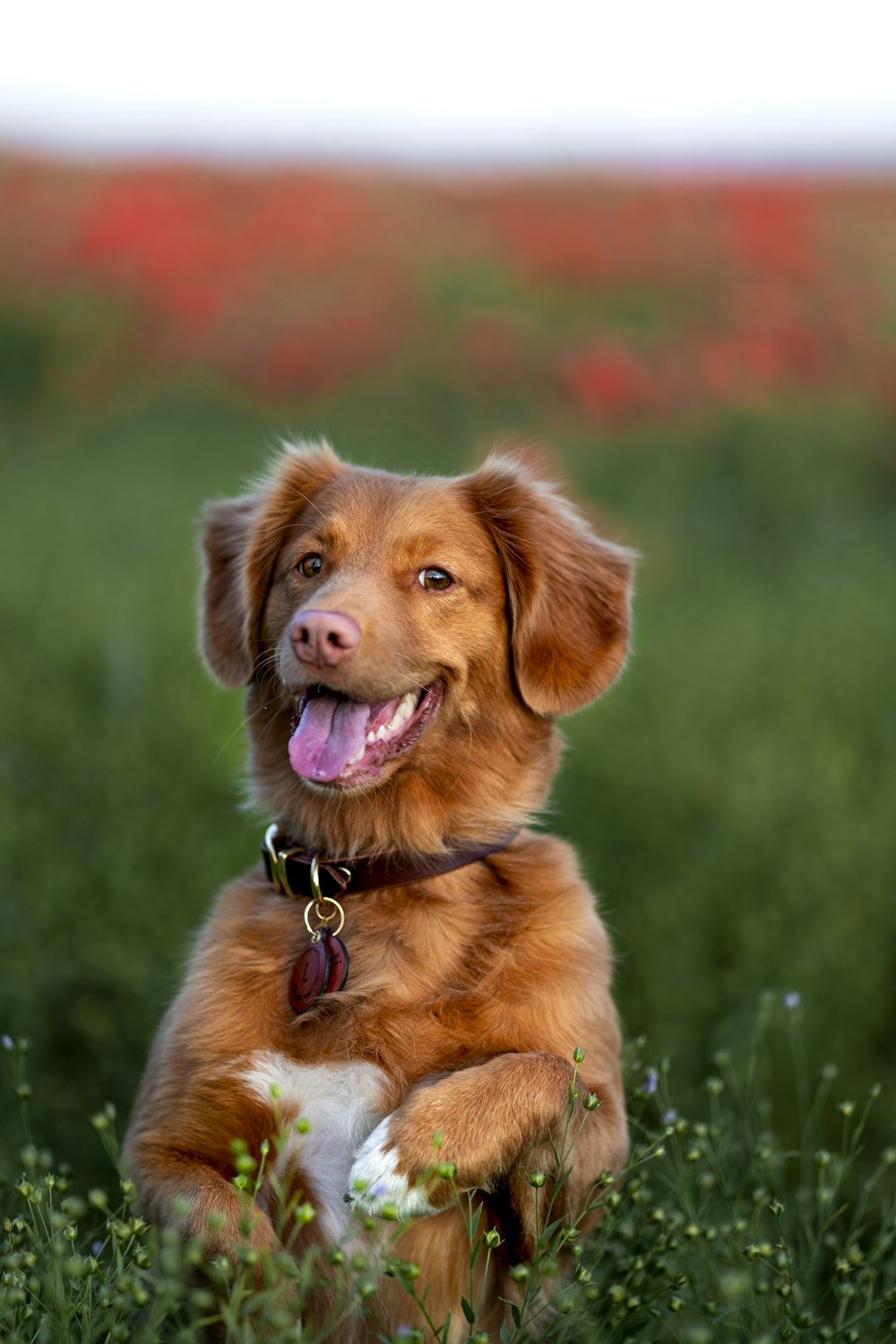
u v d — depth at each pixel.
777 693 14.90
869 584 21.19
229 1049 5.77
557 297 39.00
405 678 6.26
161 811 10.95
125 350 36.88
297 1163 5.64
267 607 6.94
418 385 35.00
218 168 45.12
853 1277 6.52
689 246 40.19
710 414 32.00
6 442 32.03
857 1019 8.81
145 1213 5.52
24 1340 4.64
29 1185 4.93
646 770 12.09
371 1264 5.37
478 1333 4.65
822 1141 8.01
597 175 46.94
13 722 12.76
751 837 10.61
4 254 38.94
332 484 7.03
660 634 17.25
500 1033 5.73
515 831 6.54
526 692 6.62
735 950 9.32
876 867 10.39
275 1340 4.24
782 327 34.97
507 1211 5.61
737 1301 5.37
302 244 40.22
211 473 28.88
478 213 43.59
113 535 22.69
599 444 31.12
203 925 6.54
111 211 41.00
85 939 9.01
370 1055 5.69
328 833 6.44
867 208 43.66
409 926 6.00
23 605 16.86
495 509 6.80
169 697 13.59
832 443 30.47
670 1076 8.12
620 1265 5.55
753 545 25.84
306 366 35.19
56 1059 8.38
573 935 6.04
